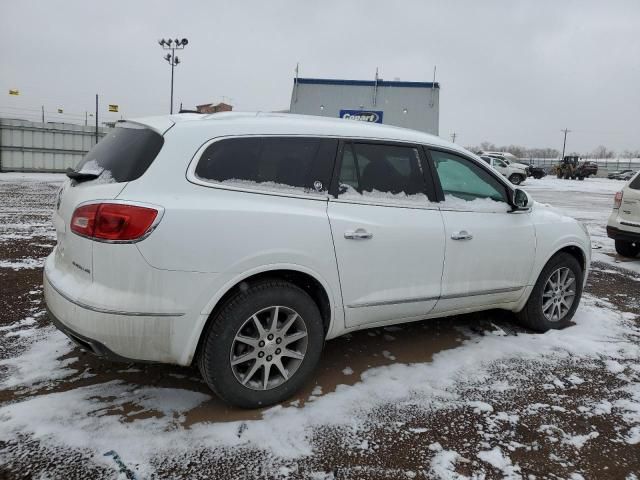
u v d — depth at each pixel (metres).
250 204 2.85
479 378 3.49
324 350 3.86
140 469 2.39
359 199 3.27
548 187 33.16
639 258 8.48
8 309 4.41
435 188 3.67
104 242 2.56
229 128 2.92
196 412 2.89
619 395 3.33
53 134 27.36
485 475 2.47
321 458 2.54
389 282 3.36
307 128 3.18
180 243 2.62
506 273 4.02
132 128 3.05
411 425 2.87
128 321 2.57
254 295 2.82
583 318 4.87
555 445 2.74
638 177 8.03
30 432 2.62
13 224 9.23
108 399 2.98
